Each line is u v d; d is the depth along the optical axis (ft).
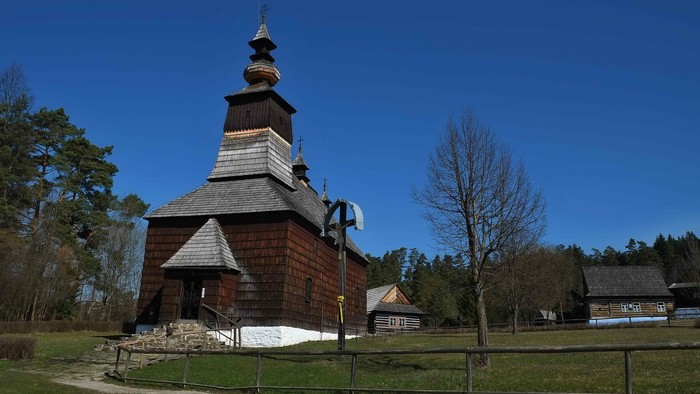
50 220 163.73
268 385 53.98
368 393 46.11
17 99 172.45
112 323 151.02
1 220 151.12
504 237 70.74
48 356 78.33
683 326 127.03
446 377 54.90
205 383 55.67
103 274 195.62
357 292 139.95
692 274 224.53
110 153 200.44
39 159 179.11
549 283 187.62
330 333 116.16
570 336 108.68
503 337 114.11
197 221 105.40
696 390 42.86
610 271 222.69
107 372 64.85
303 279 104.47
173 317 93.40
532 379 51.57
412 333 155.74
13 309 147.33
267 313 95.35
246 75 124.26
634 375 51.34
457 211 73.56
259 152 116.78
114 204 207.21
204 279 94.68
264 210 100.53
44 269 157.17
